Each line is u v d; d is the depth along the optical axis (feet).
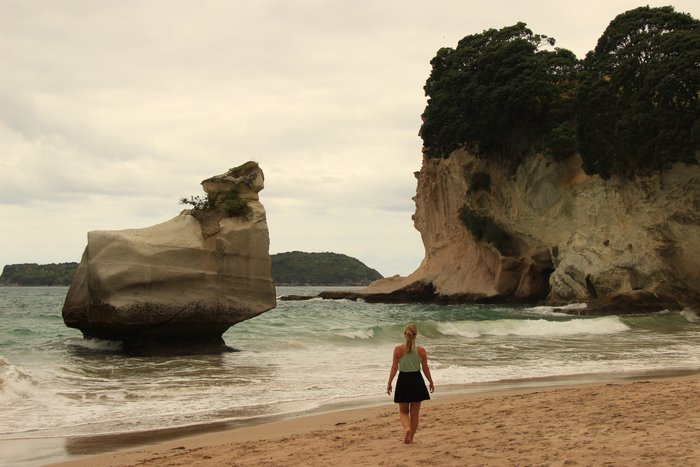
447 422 38.32
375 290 297.94
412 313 183.32
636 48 181.06
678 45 172.04
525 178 219.00
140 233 80.43
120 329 78.07
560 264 200.34
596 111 185.88
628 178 184.55
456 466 27.40
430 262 273.13
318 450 32.76
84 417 45.32
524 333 116.47
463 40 243.19
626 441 29.14
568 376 64.85
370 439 34.81
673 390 45.68
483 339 104.47
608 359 78.84
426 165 283.79
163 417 45.65
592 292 186.29
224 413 47.14
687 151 165.68
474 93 218.18
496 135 220.23
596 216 193.67
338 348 89.92
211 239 82.12
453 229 265.34
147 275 77.46
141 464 31.81
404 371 33.53
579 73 211.41
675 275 169.37
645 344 96.94
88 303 78.43
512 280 232.32
